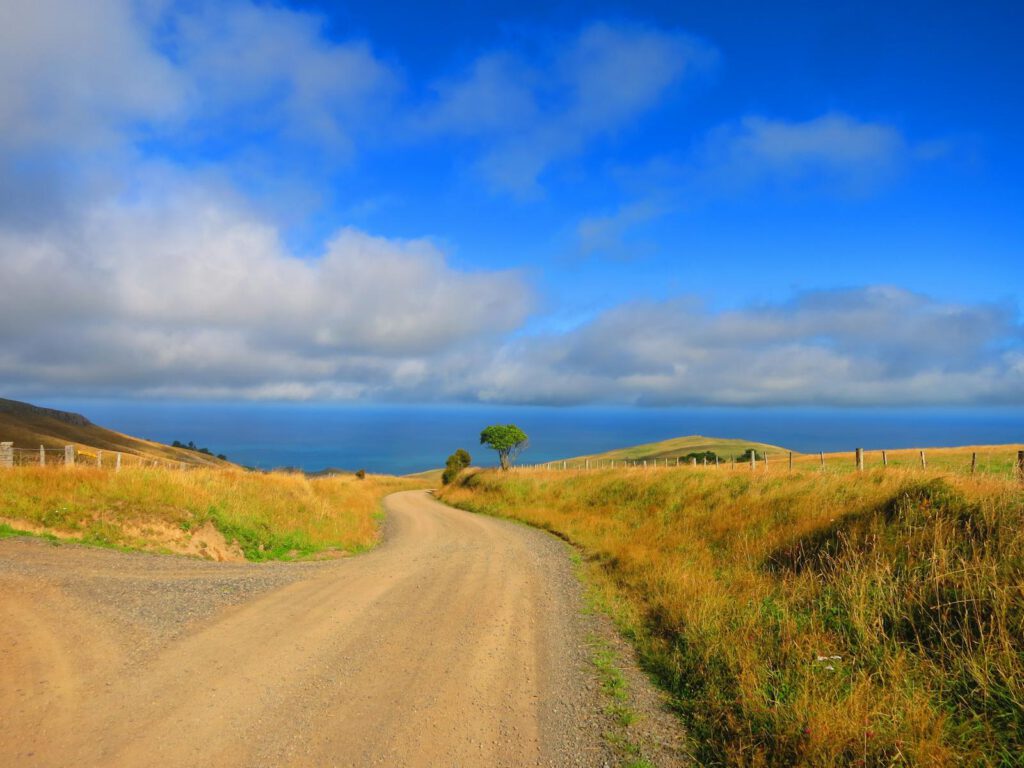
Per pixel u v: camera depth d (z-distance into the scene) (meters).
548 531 21.16
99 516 13.10
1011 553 6.13
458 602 9.45
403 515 30.11
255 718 4.89
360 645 6.98
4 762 4.01
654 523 17.12
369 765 4.20
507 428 68.88
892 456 37.56
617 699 5.54
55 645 6.34
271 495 18.95
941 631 5.40
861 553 8.14
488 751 4.47
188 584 9.62
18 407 77.50
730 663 5.70
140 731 4.56
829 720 4.32
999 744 4.04
